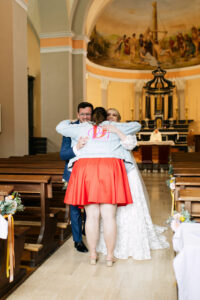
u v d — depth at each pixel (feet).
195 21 61.72
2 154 25.07
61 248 13.25
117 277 10.40
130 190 12.21
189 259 5.78
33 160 19.95
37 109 51.08
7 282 9.50
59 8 38.45
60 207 17.83
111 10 60.54
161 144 41.57
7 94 24.88
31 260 11.35
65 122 11.85
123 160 11.55
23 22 26.45
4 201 9.15
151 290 9.49
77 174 10.88
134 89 66.39
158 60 66.23
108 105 65.05
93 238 11.38
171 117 63.00
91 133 11.14
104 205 11.02
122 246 12.14
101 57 62.44
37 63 50.03
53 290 9.51
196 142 55.83
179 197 8.91
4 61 24.84
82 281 10.11
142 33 64.95
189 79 64.44
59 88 40.24
